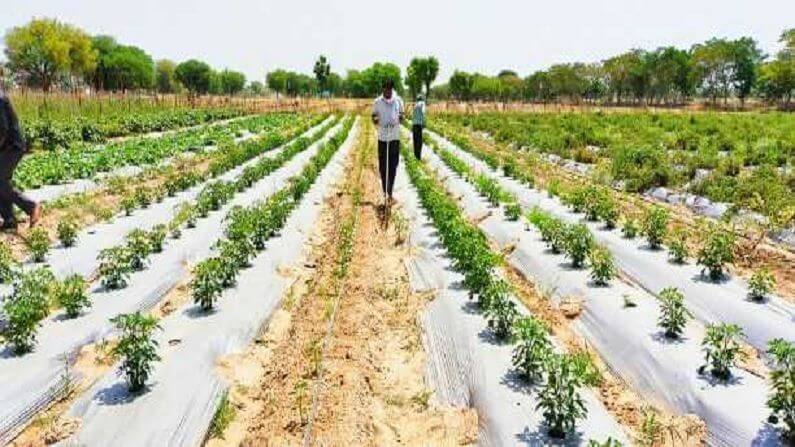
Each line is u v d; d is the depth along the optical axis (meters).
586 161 25.11
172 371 7.29
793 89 87.06
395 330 8.87
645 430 6.29
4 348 7.80
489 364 7.52
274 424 6.52
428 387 7.27
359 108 82.56
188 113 47.19
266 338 8.59
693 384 7.05
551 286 10.59
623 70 100.81
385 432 6.40
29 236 11.73
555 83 96.00
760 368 7.50
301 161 25.03
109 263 10.04
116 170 21.34
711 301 9.51
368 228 14.61
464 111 75.44
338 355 8.04
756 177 18.45
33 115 34.56
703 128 36.44
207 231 13.82
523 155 28.84
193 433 6.23
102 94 52.06
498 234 13.99
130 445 5.99
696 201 16.69
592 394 7.04
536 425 6.28
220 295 9.38
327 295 10.18
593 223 14.34
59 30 75.25
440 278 10.71
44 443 6.01
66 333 8.30
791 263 11.54
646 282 10.67
